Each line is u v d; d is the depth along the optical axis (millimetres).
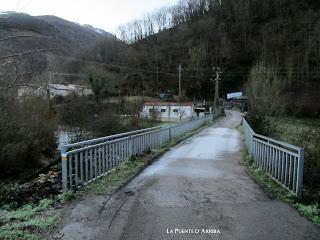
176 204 4926
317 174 5969
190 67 71062
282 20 72062
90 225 4031
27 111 12930
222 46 76500
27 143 12336
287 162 5820
